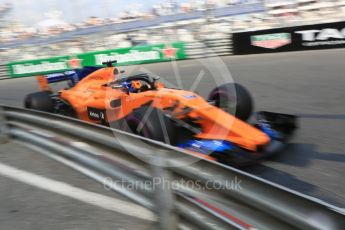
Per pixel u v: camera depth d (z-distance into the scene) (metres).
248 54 14.62
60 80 6.45
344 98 6.66
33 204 3.22
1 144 5.11
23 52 19.78
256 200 1.99
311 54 12.39
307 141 4.58
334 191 3.26
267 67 10.93
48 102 5.87
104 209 3.04
